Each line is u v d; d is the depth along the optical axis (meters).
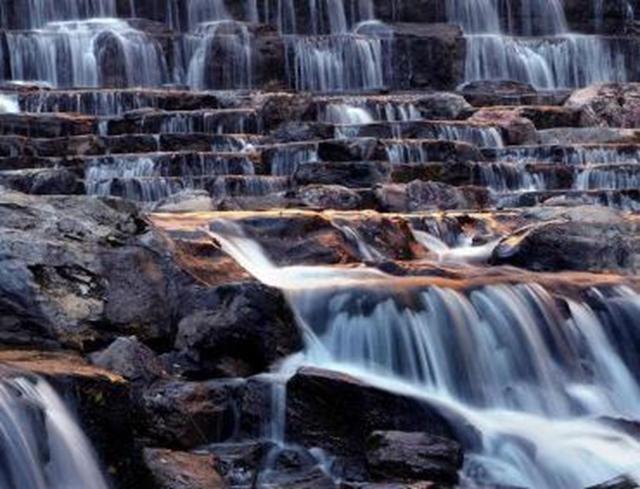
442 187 21.73
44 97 26.39
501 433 13.45
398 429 12.97
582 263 17.77
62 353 13.55
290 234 17.14
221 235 16.80
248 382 13.27
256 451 12.71
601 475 12.98
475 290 15.20
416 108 28.00
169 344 14.66
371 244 17.86
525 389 14.79
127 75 30.39
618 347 15.62
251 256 16.75
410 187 21.47
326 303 14.80
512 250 17.84
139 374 13.18
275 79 31.78
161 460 12.09
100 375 11.75
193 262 15.35
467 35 35.28
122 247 14.90
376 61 32.78
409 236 18.58
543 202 22.08
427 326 14.66
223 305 14.36
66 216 14.81
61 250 14.38
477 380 14.66
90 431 11.51
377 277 16.06
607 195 22.80
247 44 31.58
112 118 25.03
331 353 14.59
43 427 11.04
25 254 14.09
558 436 13.73
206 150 24.12
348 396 12.96
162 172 22.55
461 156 24.06
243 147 24.36
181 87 30.47
